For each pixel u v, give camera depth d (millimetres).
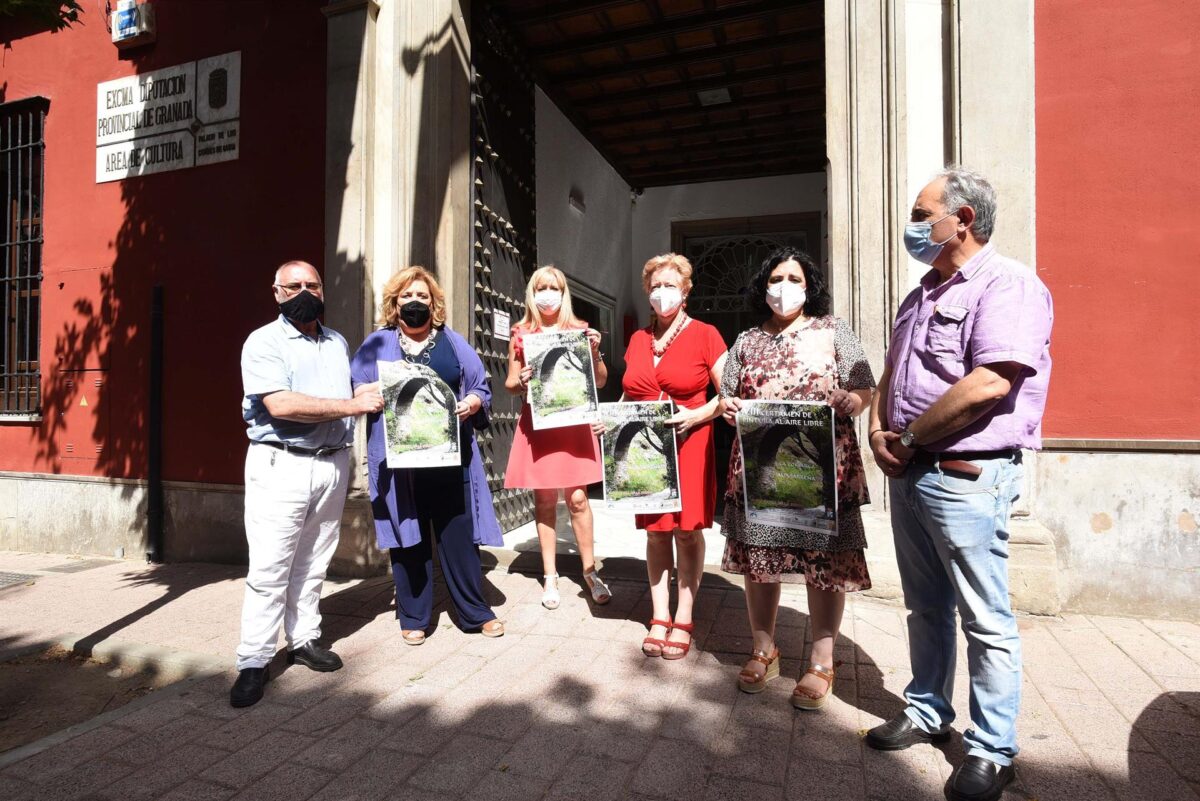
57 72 6441
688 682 3037
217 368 5672
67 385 6352
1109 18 3873
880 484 4121
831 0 4258
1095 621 3768
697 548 3352
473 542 3680
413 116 5148
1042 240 3953
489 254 5746
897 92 4109
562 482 3797
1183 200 3764
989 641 2191
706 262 11070
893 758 2418
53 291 6422
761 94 8141
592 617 3887
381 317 3799
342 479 3381
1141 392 3818
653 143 9516
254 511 3113
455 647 3518
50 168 6461
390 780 2346
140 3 5992
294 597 3330
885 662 3203
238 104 5617
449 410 3457
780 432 2758
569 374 3523
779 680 3037
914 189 4133
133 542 6008
